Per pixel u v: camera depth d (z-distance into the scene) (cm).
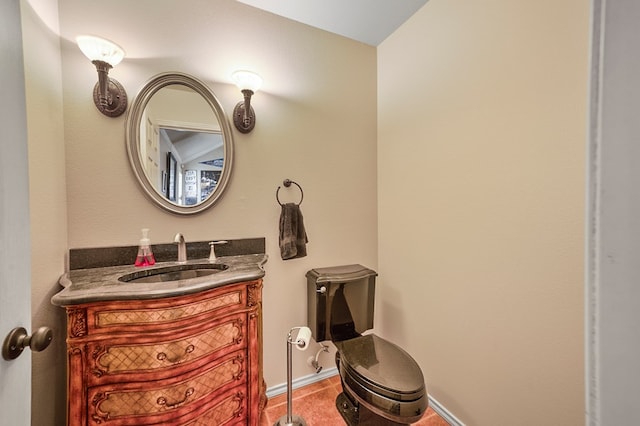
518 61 104
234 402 110
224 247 145
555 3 92
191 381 96
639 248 30
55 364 102
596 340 34
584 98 86
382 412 104
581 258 88
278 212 160
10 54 53
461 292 131
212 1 141
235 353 110
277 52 158
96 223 119
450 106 135
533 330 101
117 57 112
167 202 132
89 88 117
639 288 30
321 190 174
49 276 100
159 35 130
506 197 110
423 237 154
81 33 115
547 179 96
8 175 52
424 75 151
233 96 146
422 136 154
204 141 140
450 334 137
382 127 188
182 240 129
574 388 90
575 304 89
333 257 179
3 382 50
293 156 164
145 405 90
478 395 123
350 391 117
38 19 96
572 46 88
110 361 87
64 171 112
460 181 131
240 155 149
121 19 122
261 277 114
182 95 135
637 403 30
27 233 59
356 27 170
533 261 101
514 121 106
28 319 58
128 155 124
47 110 101
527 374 103
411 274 164
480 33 119
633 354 30
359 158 187
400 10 155
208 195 141
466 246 128
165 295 88
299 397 156
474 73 122
